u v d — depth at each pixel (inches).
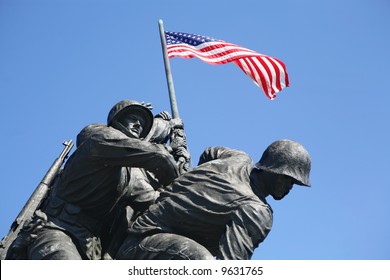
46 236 462.0
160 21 846.5
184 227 456.4
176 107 762.8
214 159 512.1
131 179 500.4
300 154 473.7
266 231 446.6
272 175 472.7
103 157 468.4
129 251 452.8
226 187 457.4
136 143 467.5
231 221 445.1
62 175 486.9
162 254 438.9
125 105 499.2
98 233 488.7
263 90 861.2
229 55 858.1
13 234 530.0
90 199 481.1
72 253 454.6
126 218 486.9
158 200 470.3
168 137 581.6
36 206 549.6
